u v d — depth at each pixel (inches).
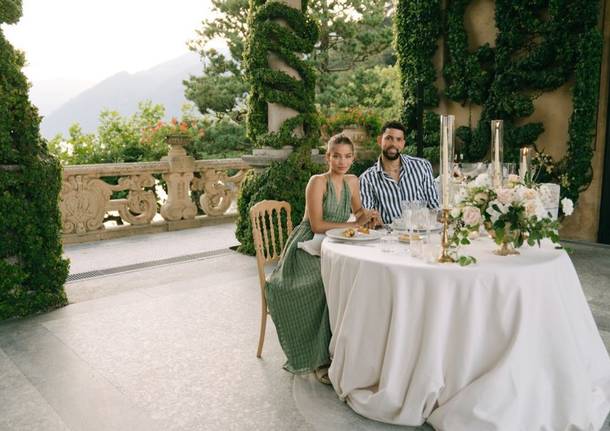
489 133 276.7
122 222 312.8
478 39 281.9
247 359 127.1
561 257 97.2
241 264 221.1
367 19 525.7
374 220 130.1
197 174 333.1
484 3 276.8
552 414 89.3
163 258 235.3
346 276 99.3
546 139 263.7
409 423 92.2
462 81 281.7
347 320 98.5
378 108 508.1
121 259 234.5
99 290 186.4
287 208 137.3
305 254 121.9
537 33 257.3
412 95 299.7
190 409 103.6
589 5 235.9
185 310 163.8
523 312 86.8
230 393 109.9
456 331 88.7
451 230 110.1
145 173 297.4
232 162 331.0
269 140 227.8
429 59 293.6
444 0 287.4
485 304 87.7
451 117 92.2
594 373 101.0
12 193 156.8
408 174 149.9
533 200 93.7
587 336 101.3
